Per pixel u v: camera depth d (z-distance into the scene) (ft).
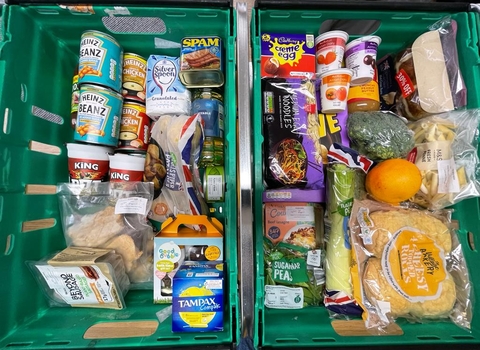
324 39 2.69
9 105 2.28
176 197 2.92
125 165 2.81
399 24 2.66
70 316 2.43
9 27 2.28
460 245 2.56
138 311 2.48
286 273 2.61
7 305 2.21
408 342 2.10
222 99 3.14
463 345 2.09
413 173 2.31
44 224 2.63
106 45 2.66
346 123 2.81
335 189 2.54
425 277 2.35
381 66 3.07
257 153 2.30
